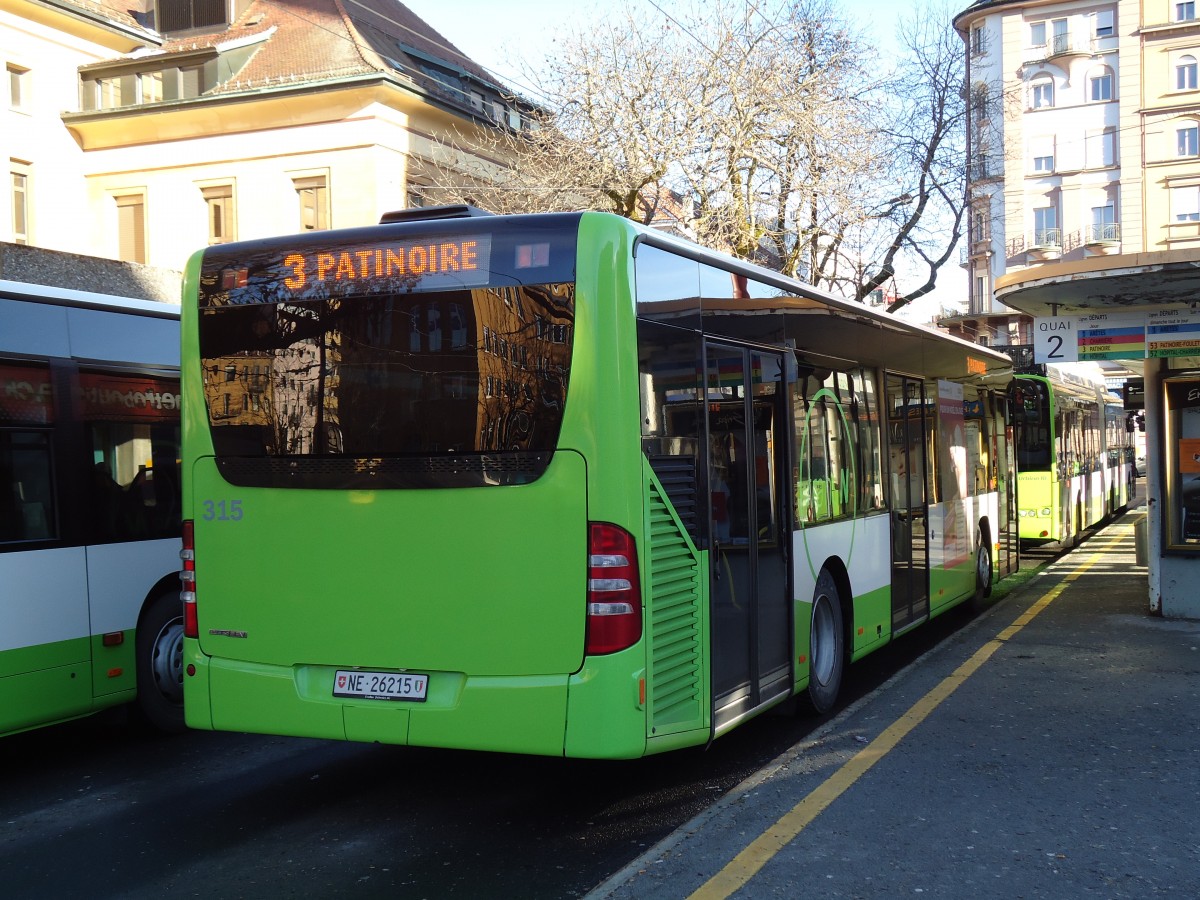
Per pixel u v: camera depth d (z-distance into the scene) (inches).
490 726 200.4
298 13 1298.0
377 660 209.8
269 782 253.8
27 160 1245.1
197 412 226.7
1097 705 302.7
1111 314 432.5
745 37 938.1
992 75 2294.5
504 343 203.3
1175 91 2160.4
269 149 1218.0
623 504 197.5
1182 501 436.8
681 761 261.6
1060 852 195.0
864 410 335.6
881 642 340.5
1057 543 836.6
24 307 264.7
